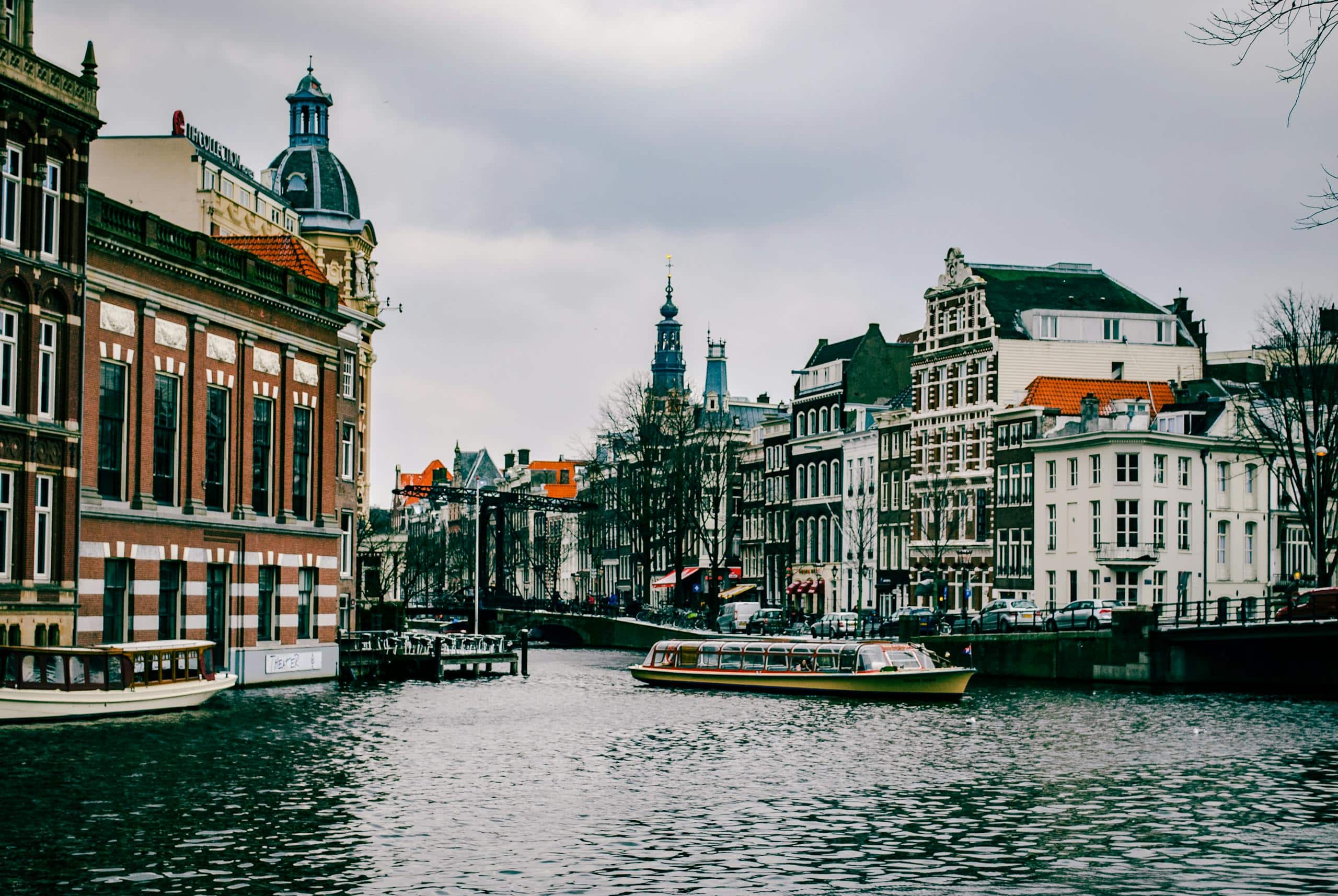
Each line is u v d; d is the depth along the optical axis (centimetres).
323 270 8294
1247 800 3312
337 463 7162
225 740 4016
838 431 11069
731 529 12406
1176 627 6550
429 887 2412
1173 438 8462
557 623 11031
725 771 3744
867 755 4091
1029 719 5125
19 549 4325
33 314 4356
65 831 2752
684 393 12200
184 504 5188
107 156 6650
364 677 6581
